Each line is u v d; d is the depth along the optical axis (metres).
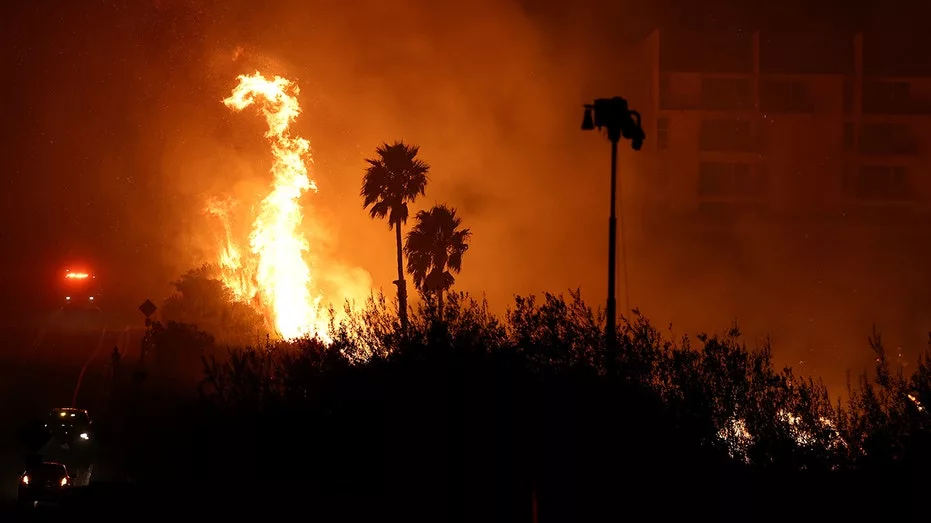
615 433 16.38
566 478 16.39
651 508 16.09
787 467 16.56
